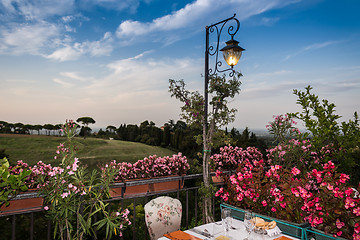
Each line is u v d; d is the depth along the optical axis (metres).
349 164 4.52
